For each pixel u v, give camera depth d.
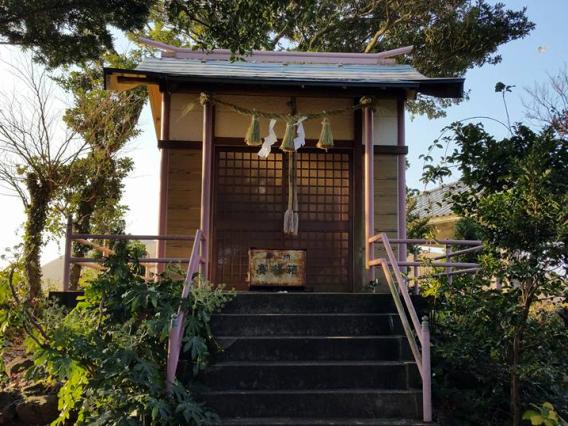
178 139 9.77
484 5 19.09
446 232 15.66
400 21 19.56
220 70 9.54
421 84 8.97
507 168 6.24
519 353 5.86
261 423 5.69
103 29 9.74
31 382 7.14
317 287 9.70
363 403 6.00
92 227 13.78
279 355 6.61
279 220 9.80
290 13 8.20
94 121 13.92
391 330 7.06
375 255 9.78
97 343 5.54
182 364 6.12
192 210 9.70
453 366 6.46
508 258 5.79
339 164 10.02
